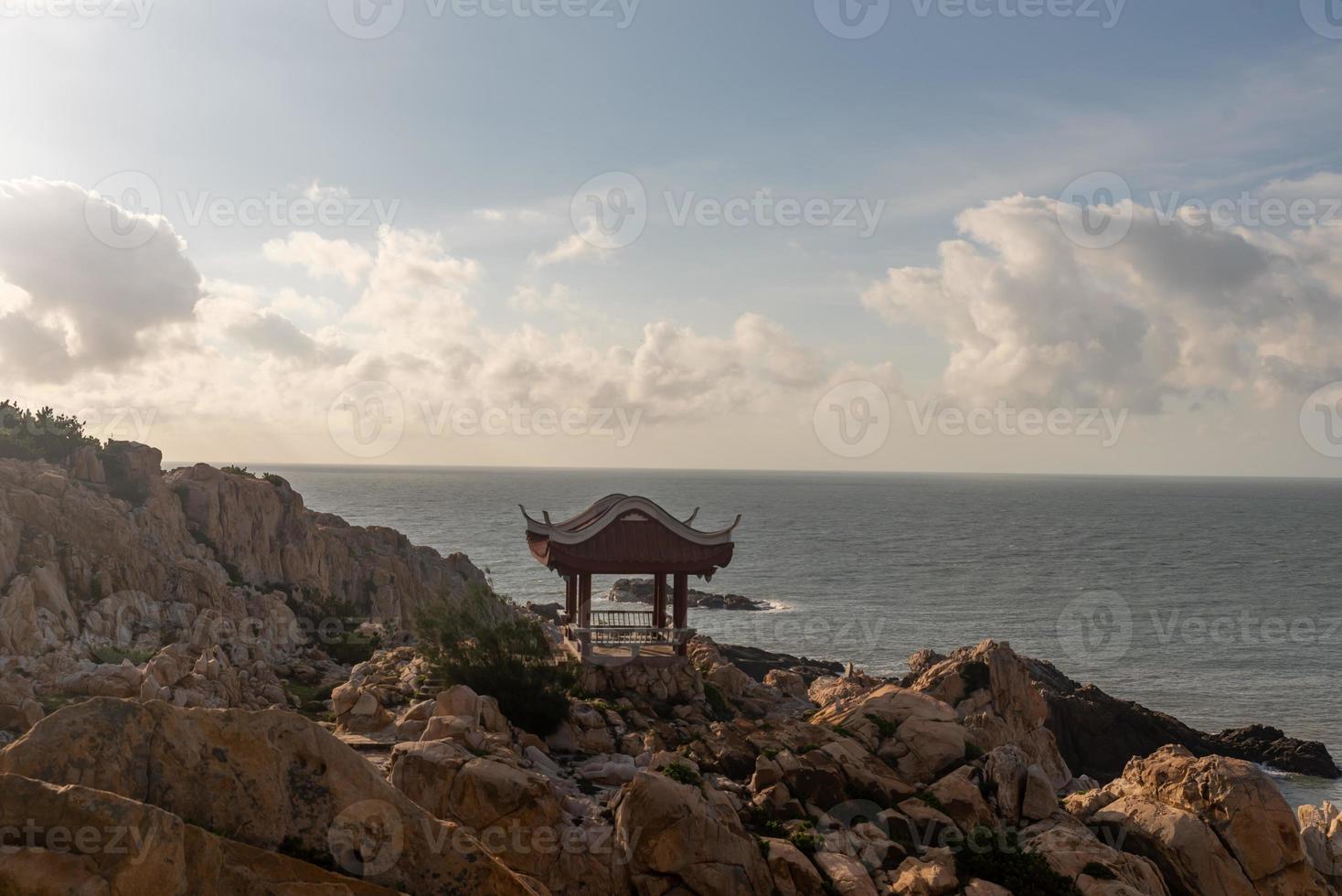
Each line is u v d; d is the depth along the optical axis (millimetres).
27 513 39344
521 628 33375
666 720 37031
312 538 59438
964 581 168250
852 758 26625
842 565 188000
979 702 43281
